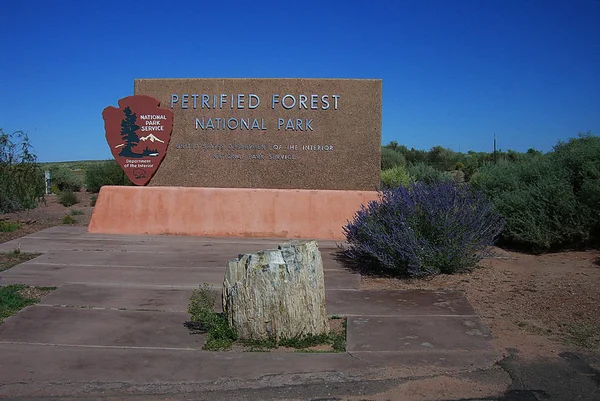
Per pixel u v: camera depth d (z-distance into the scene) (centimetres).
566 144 1358
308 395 537
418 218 983
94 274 978
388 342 660
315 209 1380
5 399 530
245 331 657
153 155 1441
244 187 1446
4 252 1148
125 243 1265
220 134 1448
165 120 1436
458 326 709
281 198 1388
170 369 594
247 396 537
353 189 1432
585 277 915
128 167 1447
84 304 812
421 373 579
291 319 655
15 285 894
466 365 595
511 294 838
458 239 959
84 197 2755
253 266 659
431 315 754
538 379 561
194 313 703
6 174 1758
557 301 789
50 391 546
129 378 574
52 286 902
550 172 1260
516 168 1383
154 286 909
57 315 764
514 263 1048
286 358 618
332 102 1431
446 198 989
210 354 630
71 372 587
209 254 1158
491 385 550
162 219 1398
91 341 673
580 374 570
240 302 657
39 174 1859
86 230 1441
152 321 745
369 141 1428
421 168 2444
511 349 633
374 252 965
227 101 1444
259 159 1443
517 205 1179
